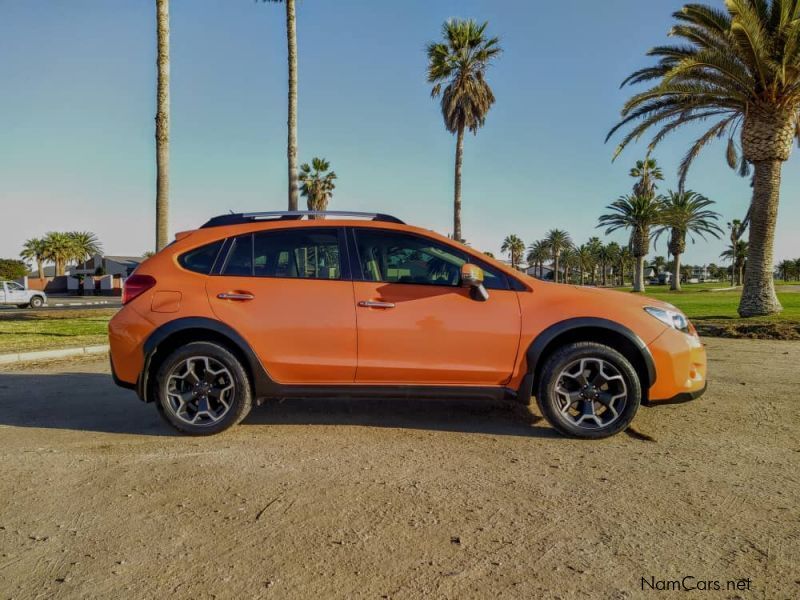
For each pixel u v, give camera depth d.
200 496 3.16
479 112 27.80
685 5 14.91
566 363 4.17
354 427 4.58
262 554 2.51
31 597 2.17
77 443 4.18
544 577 2.32
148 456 3.86
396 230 4.53
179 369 4.29
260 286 4.38
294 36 16.14
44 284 70.94
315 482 3.37
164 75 13.53
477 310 4.27
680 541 2.63
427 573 2.35
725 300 31.12
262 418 4.87
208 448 4.04
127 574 2.35
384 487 3.29
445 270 4.41
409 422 4.73
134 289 4.41
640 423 4.70
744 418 4.85
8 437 4.36
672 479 3.41
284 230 4.55
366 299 4.31
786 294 36.47
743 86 15.20
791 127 15.43
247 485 3.32
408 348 4.27
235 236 4.55
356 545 2.59
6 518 2.89
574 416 4.30
